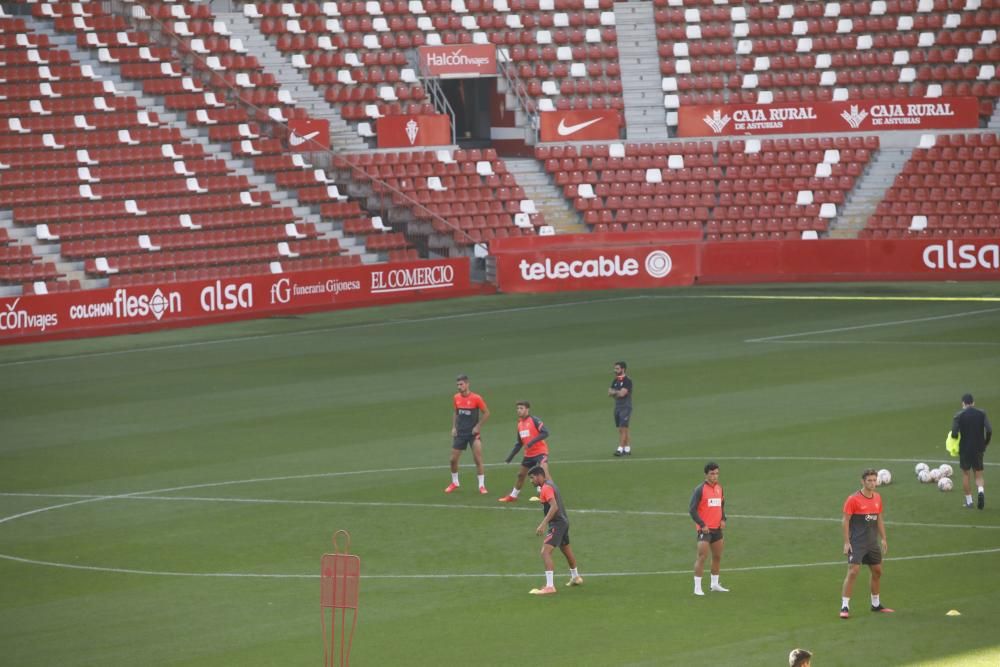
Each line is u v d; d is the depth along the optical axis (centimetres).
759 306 19275
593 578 8644
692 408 13262
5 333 17638
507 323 18562
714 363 15388
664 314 18875
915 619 7738
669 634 7588
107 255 19575
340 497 10625
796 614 7875
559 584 8556
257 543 9519
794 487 10525
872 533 7775
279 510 10312
